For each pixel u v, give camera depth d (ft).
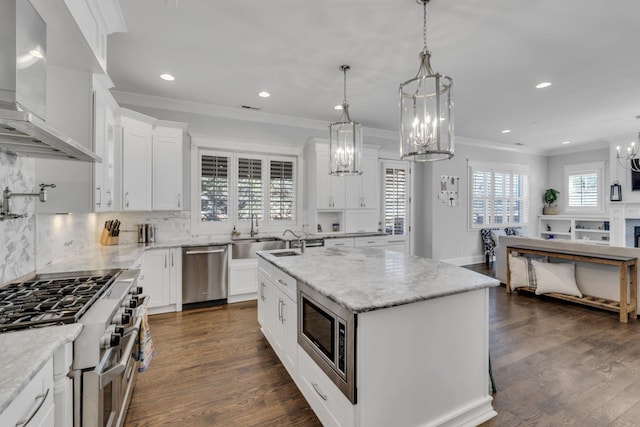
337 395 5.17
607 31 8.30
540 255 14.01
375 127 18.37
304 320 6.49
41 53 4.61
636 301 11.32
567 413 6.21
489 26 8.07
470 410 5.88
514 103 14.07
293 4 7.18
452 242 21.42
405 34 8.44
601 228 22.76
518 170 24.48
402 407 5.11
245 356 8.61
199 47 9.07
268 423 5.98
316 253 9.59
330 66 10.32
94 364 3.96
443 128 6.15
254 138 15.60
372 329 4.80
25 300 4.73
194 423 5.96
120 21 7.63
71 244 9.11
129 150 10.98
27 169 6.70
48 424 3.35
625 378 7.43
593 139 21.56
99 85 7.77
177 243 12.57
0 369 2.77
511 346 9.16
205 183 14.57
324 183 16.15
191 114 14.21
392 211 19.85
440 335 5.54
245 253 13.43
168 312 12.11
